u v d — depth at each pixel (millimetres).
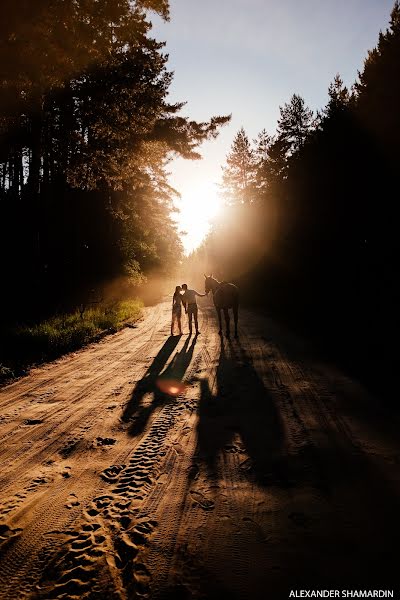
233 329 13383
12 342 9867
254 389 6281
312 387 6262
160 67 14180
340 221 13023
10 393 6691
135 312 20594
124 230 27250
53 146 13812
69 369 8398
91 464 3930
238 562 2420
